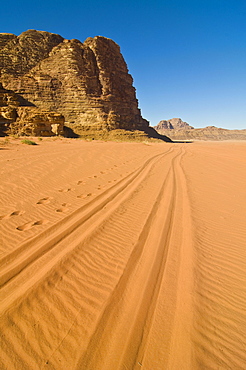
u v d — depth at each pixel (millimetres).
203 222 4410
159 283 2553
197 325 2012
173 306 2219
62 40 66625
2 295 2238
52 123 41469
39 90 55656
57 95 56844
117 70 73188
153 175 8805
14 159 9680
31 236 3459
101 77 64500
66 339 1821
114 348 1756
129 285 2500
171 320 2047
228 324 2049
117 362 1643
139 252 3203
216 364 1672
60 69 59906
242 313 2189
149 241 3539
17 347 1738
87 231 3730
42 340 1807
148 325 1980
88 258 2977
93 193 5930
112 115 58719
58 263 2807
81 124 55500
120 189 6434
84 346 1763
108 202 5258
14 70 58969
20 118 40219
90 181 7152
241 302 2336
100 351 1727
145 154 16328
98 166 9812
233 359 1717
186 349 1772
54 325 1947
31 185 6203
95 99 58750
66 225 3912
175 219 4477
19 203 4848
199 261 3049
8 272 2586
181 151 22500
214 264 3008
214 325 2027
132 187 6742
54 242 3318
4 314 2012
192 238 3701
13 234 3494
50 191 5840
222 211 5109
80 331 1896
